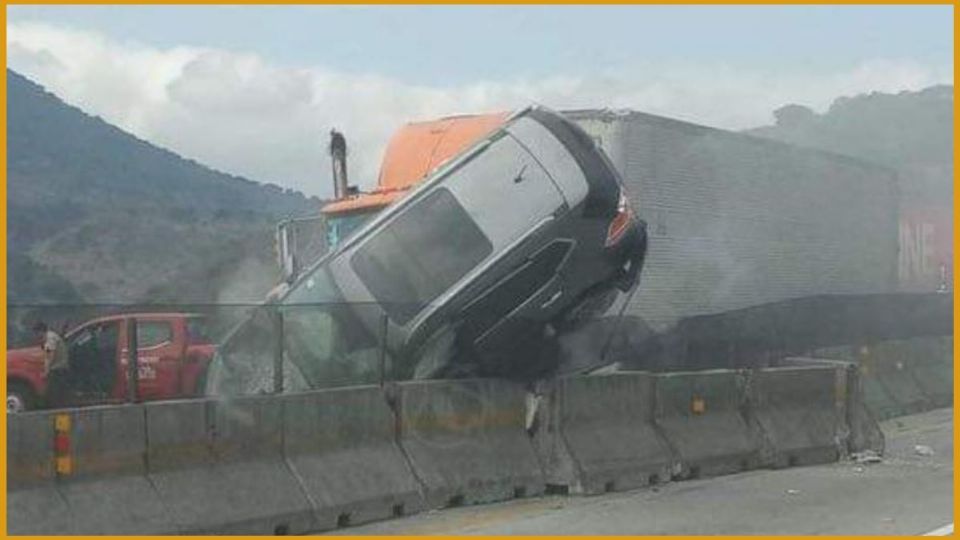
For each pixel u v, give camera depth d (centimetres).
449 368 1282
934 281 3041
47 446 809
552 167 1308
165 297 1597
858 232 2594
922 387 2216
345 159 1703
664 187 1942
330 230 1606
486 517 1026
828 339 2312
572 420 1174
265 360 1155
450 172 1306
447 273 1287
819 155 2430
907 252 2973
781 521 1002
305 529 947
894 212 2798
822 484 1230
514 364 1312
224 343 1162
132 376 892
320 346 1209
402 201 1300
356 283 1286
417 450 1060
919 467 1385
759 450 1347
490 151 1312
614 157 1833
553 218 1299
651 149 1909
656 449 1234
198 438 902
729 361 2064
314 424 985
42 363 1402
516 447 1140
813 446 1406
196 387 1386
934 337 2419
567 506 1088
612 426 1212
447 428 1091
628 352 1833
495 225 1298
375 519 1000
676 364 1942
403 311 1264
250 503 914
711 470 1286
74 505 813
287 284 1434
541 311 1310
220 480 906
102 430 841
